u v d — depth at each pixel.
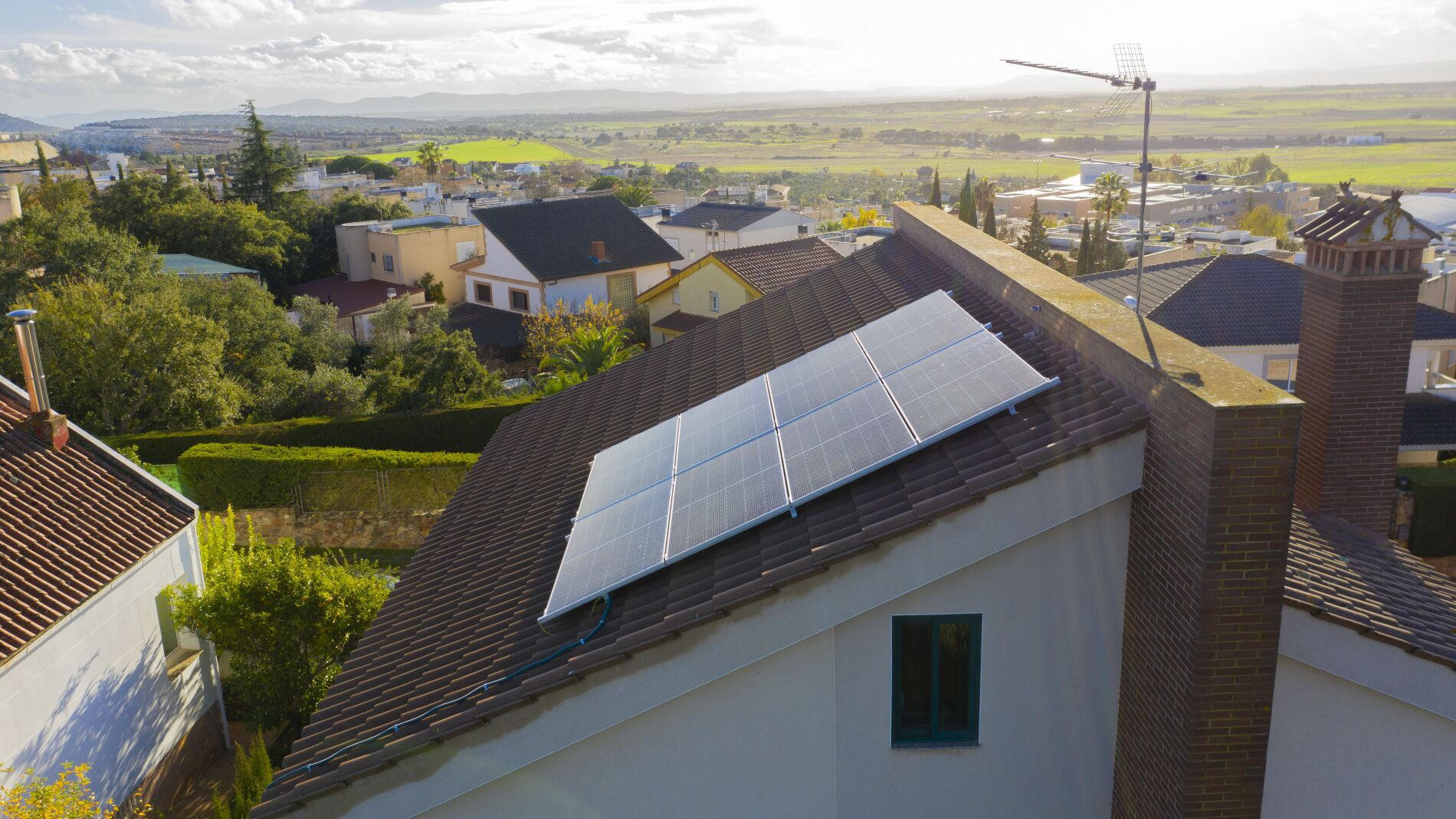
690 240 76.75
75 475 17.78
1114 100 9.78
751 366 13.29
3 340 34.22
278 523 29.39
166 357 33.88
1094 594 7.32
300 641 17.97
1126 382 7.31
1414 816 7.53
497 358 53.44
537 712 7.25
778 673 7.43
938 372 8.85
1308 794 7.60
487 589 9.98
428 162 162.88
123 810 16.20
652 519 9.02
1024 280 10.27
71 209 47.81
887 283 13.91
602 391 15.51
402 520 29.19
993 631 7.39
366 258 73.44
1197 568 6.18
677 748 7.55
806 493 7.89
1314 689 7.41
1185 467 6.31
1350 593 7.98
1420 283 11.09
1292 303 34.34
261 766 15.24
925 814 7.71
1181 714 6.45
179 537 18.41
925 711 7.62
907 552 6.98
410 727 7.70
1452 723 7.31
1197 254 61.75
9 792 12.78
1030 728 7.57
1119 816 7.56
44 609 14.72
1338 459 11.59
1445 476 27.41
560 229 61.84
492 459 14.55
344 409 38.41
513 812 7.61
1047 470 6.84
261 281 64.44
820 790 7.67
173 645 18.41
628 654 7.14
